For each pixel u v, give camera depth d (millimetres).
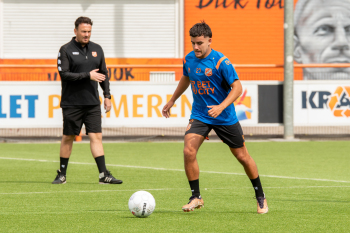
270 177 29359
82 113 26484
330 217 17859
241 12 87062
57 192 23781
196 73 17797
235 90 17281
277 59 87375
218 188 25109
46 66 85000
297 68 86312
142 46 87562
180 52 87438
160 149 47188
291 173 31266
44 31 87000
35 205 20312
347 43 87250
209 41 17594
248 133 61844
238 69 85000
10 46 86812
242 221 17078
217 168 33781
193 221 17062
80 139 55312
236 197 22406
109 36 87312
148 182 27281
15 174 30594
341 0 87000
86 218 17562
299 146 49594
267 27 87312
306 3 87062
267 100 55375
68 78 25531
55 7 86875
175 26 87438
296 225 16453
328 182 27328
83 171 31953
